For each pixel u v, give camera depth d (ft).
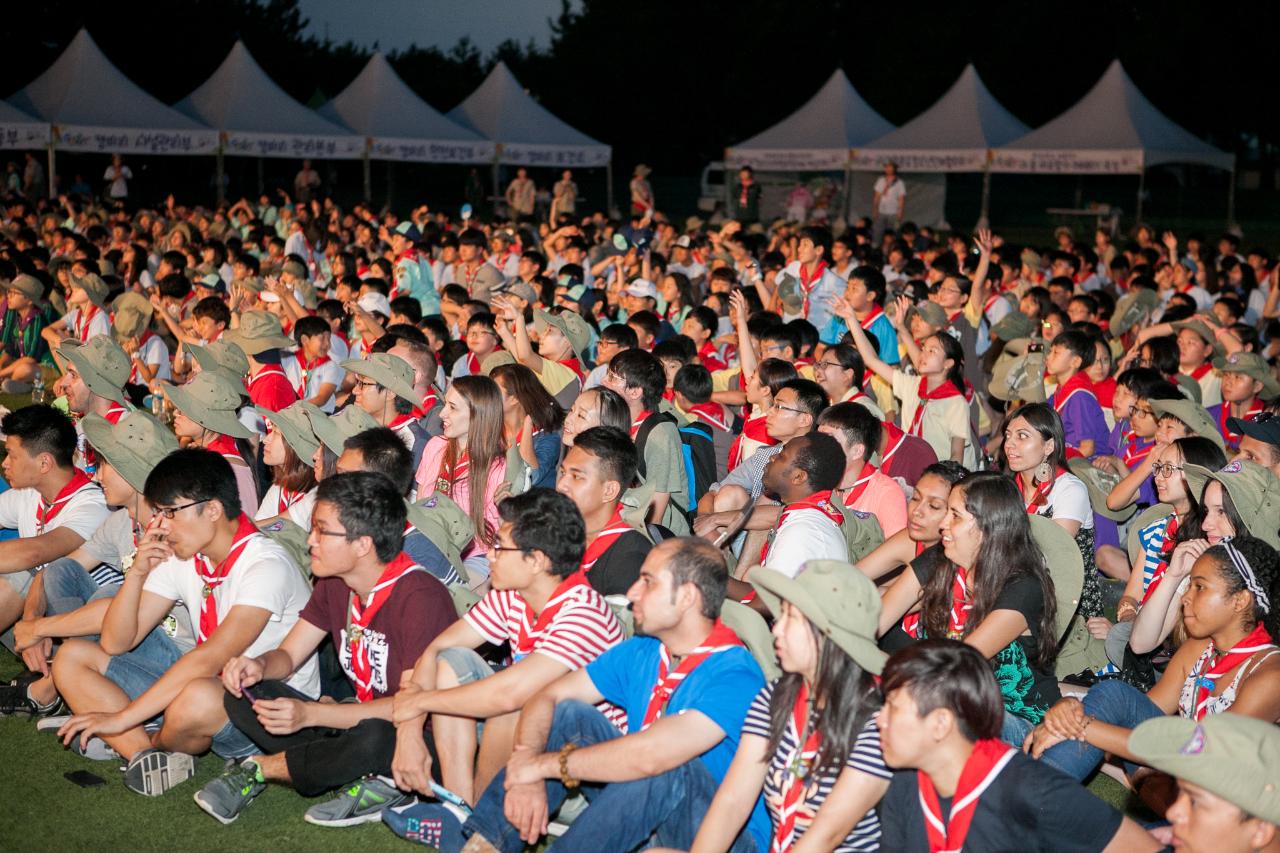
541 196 118.93
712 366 35.19
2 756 17.26
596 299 41.42
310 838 15.24
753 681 12.75
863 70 195.42
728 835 12.28
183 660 15.83
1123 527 26.40
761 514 20.75
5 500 20.66
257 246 63.21
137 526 19.03
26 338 46.29
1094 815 10.74
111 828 15.30
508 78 102.73
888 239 73.92
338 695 18.06
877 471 20.26
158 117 88.43
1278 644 14.42
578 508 15.30
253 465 22.30
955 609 15.64
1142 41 162.09
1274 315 47.39
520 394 22.43
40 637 17.84
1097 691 14.69
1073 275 55.21
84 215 75.56
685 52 203.10
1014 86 173.99
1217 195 165.89
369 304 39.50
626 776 12.73
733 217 120.57
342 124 96.37
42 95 88.12
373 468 18.11
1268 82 159.74
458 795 14.94
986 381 38.40
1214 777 9.62
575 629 14.28
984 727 10.89
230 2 173.06
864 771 11.59
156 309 41.55
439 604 15.43
